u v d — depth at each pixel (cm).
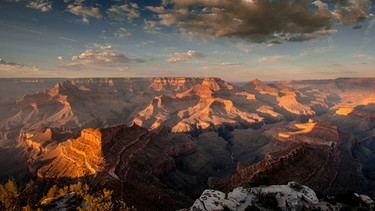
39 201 5584
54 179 9031
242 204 4653
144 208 6719
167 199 7794
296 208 4422
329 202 4581
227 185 8494
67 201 5419
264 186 5250
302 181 7800
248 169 8375
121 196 6469
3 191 4991
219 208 4506
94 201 5022
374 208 4394
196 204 4672
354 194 4725
